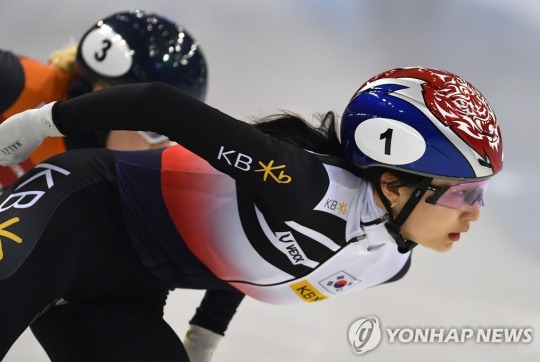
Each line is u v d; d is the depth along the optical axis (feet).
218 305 23.54
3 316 17.19
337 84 52.11
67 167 20.57
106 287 20.57
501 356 28.73
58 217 19.25
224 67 52.95
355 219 19.29
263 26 59.41
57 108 18.71
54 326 20.02
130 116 17.38
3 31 53.88
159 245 20.90
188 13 60.03
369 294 32.73
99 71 27.09
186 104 17.08
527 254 36.32
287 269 20.06
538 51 58.75
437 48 58.23
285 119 19.99
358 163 18.88
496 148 18.19
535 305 32.37
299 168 17.75
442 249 19.39
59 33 54.44
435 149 17.85
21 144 19.63
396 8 64.54
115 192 20.79
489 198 40.52
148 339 19.49
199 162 20.76
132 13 28.40
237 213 19.86
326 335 29.66
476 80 53.78
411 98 18.21
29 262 18.04
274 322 30.42
